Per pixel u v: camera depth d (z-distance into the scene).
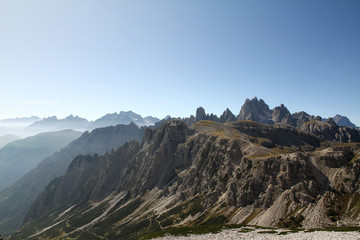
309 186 181.00
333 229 113.31
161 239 128.75
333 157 193.62
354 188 166.00
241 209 196.75
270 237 108.12
